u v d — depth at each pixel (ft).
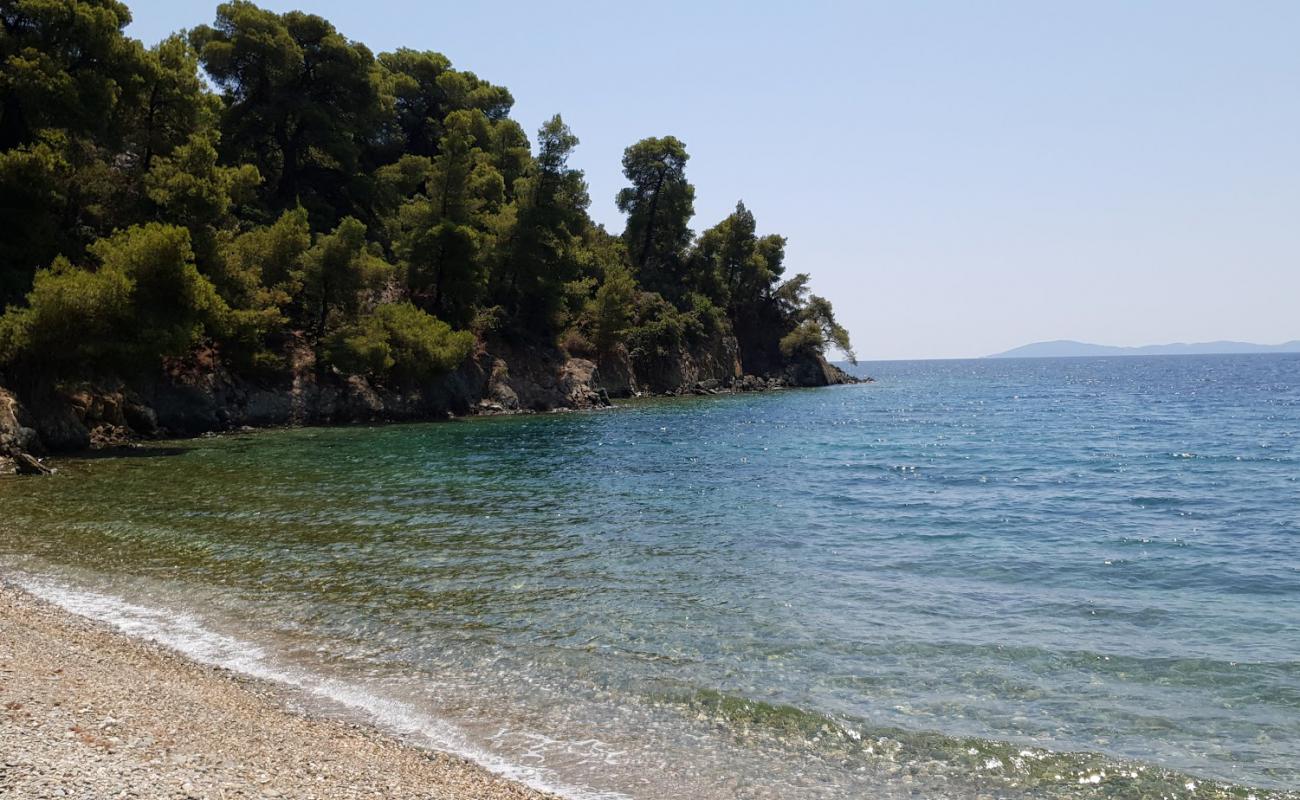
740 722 39.32
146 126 193.77
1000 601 59.57
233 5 253.03
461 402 241.96
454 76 351.25
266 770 29.71
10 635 44.57
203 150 178.70
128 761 28.50
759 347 456.45
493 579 63.87
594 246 368.27
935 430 208.23
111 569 63.82
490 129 347.56
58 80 161.89
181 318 138.82
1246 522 90.12
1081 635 52.11
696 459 145.48
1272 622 54.70
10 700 33.45
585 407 280.31
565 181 293.23
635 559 71.36
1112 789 33.53
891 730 38.65
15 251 152.87
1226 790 33.42
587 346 320.70
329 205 270.26
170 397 172.14
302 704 39.40
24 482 105.91
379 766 31.91
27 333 126.41
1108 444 174.19
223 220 205.57
